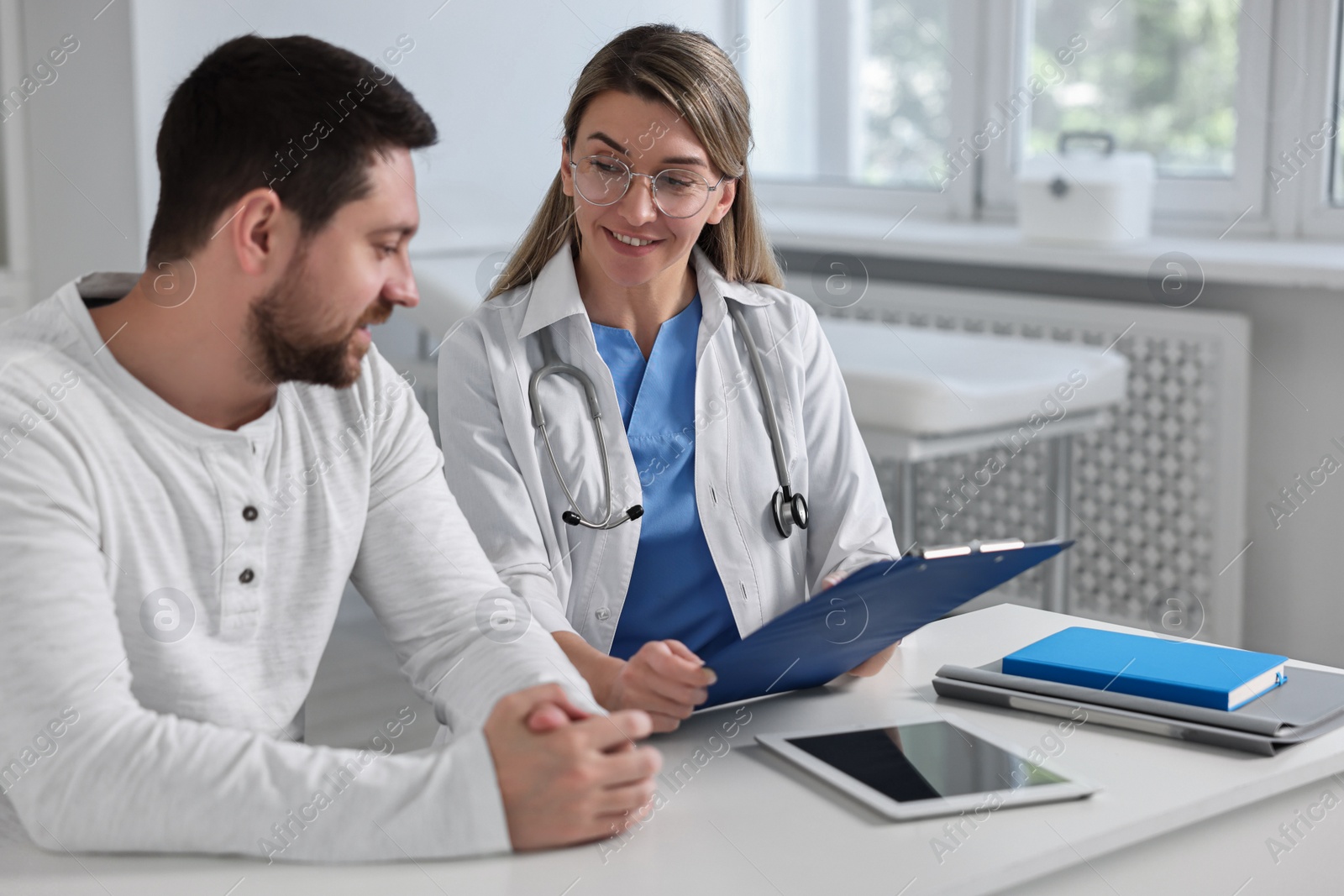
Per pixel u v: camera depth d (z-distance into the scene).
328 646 2.78
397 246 0.93
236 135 0.86
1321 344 2.63
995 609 1.40
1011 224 3.33
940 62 3.40
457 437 1.34
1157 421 2.86
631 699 1.05
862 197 3.61
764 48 3.72
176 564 0.92
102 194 2.73
